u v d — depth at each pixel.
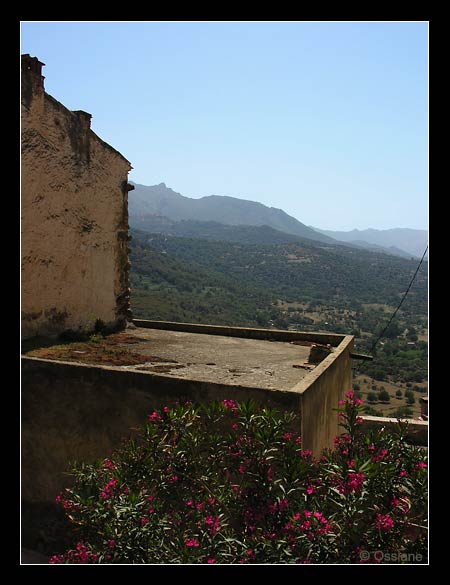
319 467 4.14
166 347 9.72
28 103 8.26
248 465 4.05
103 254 10.60
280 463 4.14
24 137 8.21
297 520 3.53
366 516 3.76
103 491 3.96
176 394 5.66
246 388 5.30
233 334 11.82
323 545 3.45
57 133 8.97
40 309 8.75
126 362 7.86
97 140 10.14
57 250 9.11
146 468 4.17
